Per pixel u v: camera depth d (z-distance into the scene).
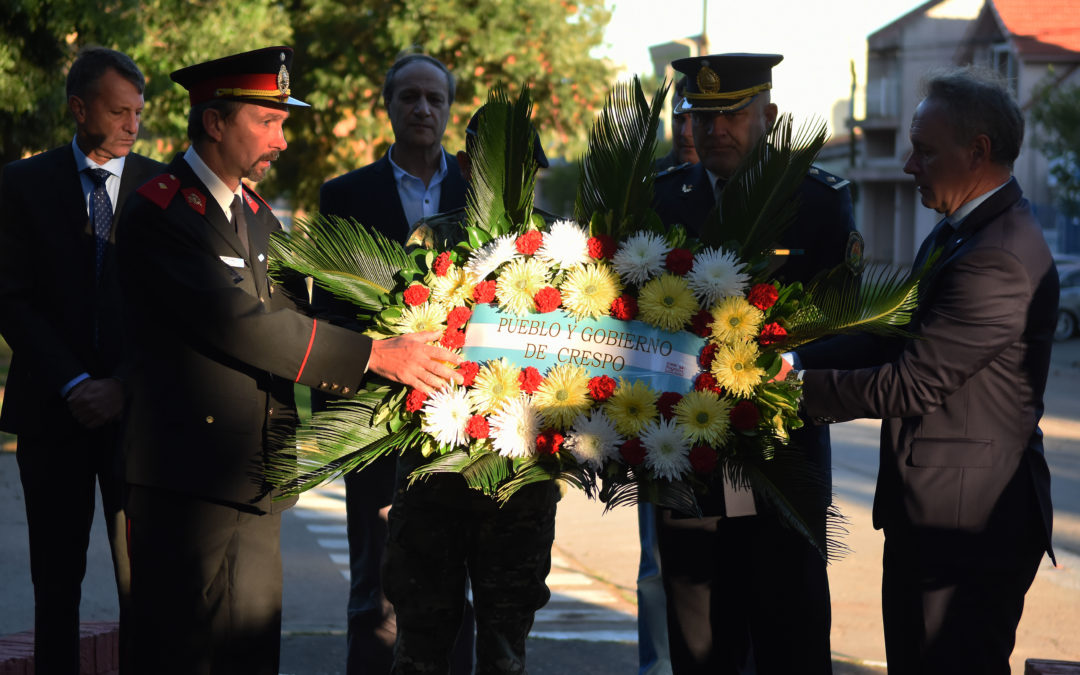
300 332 2.76
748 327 2.67
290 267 2.88
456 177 4.03
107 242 3.47
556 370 2.67
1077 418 12.54
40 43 9.94
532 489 2.83
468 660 3.64
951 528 2.71
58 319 3.43
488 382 2.67
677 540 3.19
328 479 2.75
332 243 2.88
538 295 2.70
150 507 2.89
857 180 36.16
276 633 3.07
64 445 3.42
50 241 3.42
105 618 5.18
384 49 15.96
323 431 2.77
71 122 10.34
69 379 3.31
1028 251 2.66
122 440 2.92
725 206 2.87
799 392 2.70
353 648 3.74
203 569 2.91
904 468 2.77
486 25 15.98
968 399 2.71
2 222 3.44
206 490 2.86
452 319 2.77
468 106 16.47
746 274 2.72
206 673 2.96
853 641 4.98
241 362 2.90
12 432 3.46
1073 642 4.99
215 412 2.87
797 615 3.11
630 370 2.69
